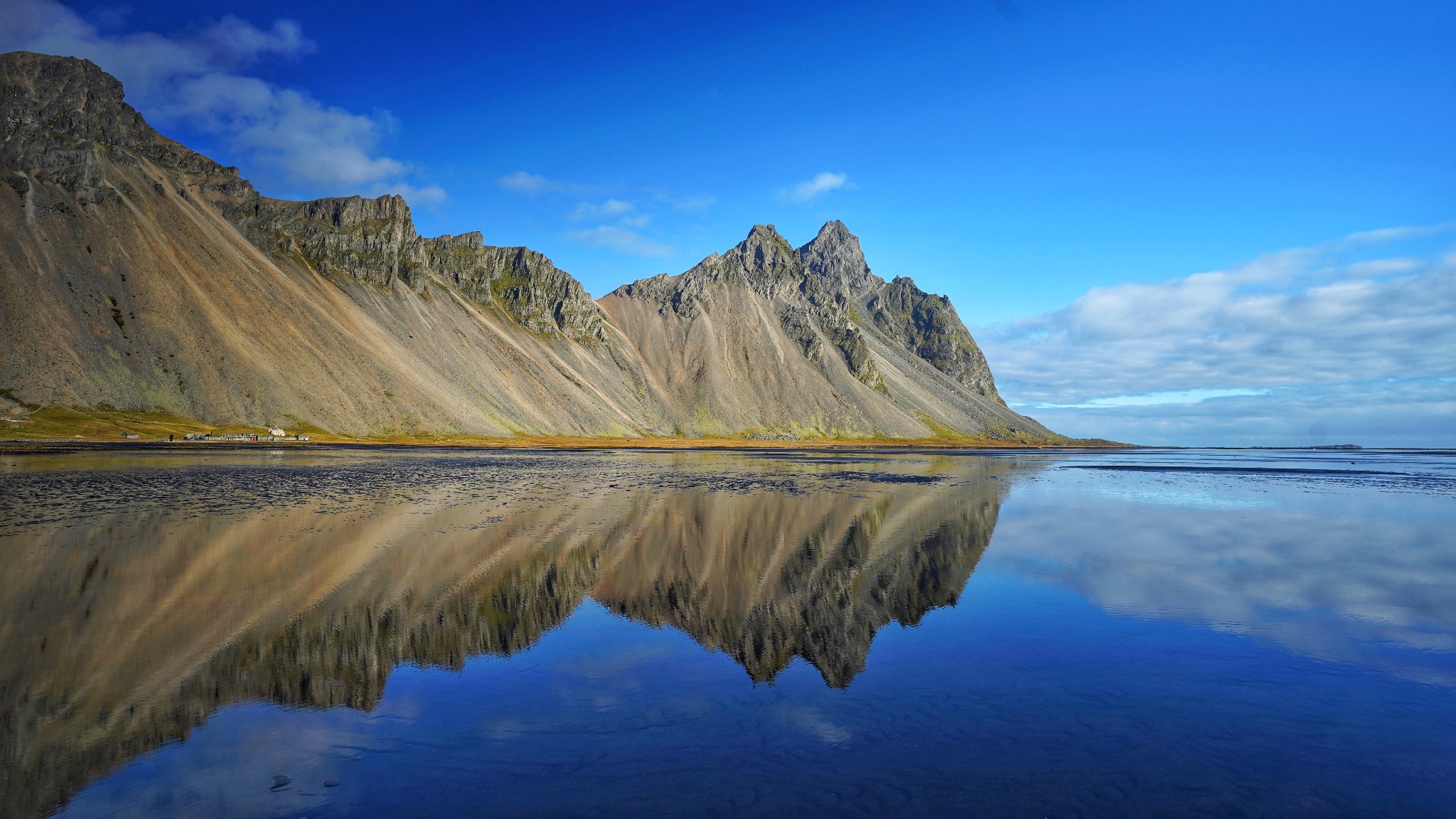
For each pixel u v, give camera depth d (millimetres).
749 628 18375
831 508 45844
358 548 27703
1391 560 28750
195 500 40625
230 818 8859
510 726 11828
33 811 8992
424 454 110750
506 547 29266
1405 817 9141
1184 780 10055
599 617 19344
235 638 16516
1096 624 18750
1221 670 14977
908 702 13078
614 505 45344
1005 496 57094
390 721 12023
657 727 11852
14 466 59188
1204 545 32250
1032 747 11070
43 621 17312
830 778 9961
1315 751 11109
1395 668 15203
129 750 10812
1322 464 145125
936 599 21734
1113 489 65500
